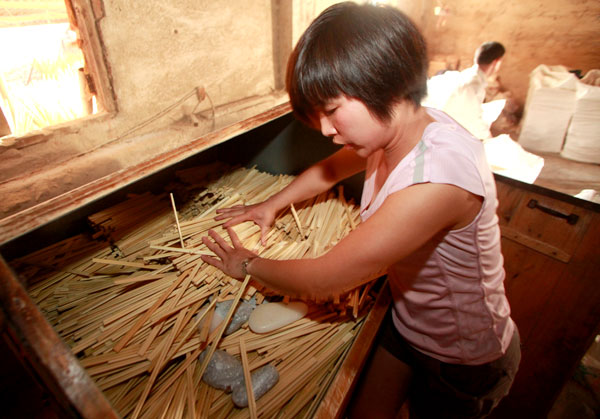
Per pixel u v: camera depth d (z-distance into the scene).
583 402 1.82
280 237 1.15
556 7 2.56
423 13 2.99
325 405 0.79
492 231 0.74
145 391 0.81
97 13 0.54
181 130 0.72
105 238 1.24
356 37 0.53
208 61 0.75
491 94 2.99
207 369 0.88
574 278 1.33
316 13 1.02
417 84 0.61
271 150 1.60
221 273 1.00
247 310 1.01
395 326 1.08
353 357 0.91
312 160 1.52
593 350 2.01
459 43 3.07
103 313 0.96
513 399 1.70
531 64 2.79
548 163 2.59
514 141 2.73
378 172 0.89
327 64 0.54
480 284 0.81
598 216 1.20
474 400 1.02
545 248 1.37
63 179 0.53
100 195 0.51
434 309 0.90
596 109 2.38
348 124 0.61
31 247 1.18
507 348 0.97
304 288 0.72
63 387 0.34
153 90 0.66
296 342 1.00
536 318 1.50
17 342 0.39
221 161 1.77
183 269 1.01
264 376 0.88
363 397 1.16
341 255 0.64
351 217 1.29
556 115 2.56
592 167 2.47
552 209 1.30
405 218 0.60
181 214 1.32
